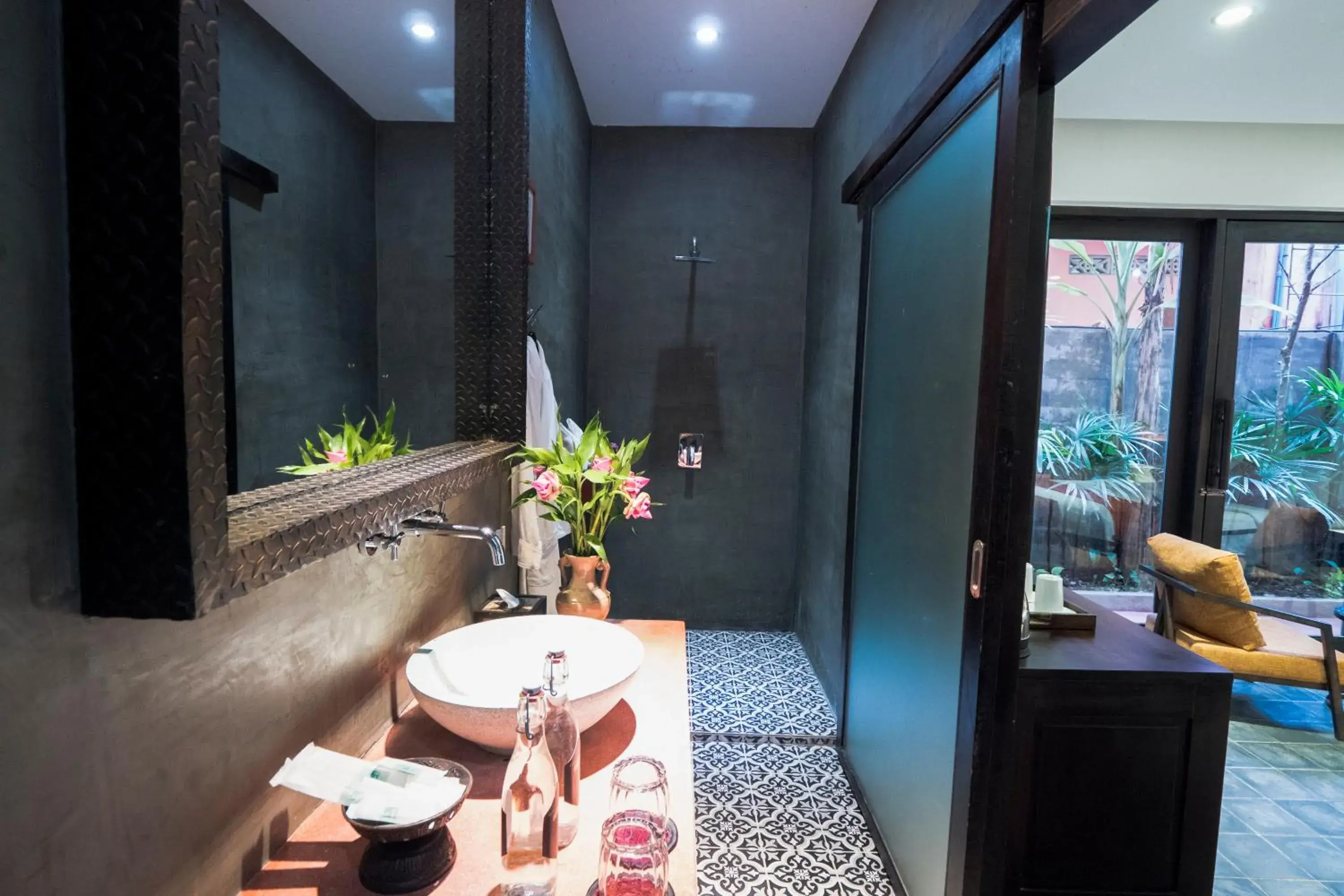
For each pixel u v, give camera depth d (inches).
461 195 55.4
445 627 50.1
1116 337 132.3
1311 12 85.6
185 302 18.3
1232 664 103.9
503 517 67.7
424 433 49.4
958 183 57.6
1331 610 133.3
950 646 57.6
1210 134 124.6
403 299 44.9
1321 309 128.4
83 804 19.4
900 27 79.5
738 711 104.6
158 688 22.3
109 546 19.0
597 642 45.9
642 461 138.9
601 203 135.0
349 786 28.0
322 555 26.5
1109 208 127.6
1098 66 101.9
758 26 97.0
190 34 18.1
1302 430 130.9
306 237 32.7
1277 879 74.9
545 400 78.2
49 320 18.0
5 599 17.0
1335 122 120.4
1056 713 64.6
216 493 19.8
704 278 136.3
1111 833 65.3
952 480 58.0
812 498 124.2
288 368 31.2
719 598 141.5
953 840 54.5
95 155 18.2
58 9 18.0
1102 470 134.3
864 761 83.4
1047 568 135.9
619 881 25.8
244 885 26.9
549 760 27.9
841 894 68.6
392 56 42.7
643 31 98.6
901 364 72.3
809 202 134.7
